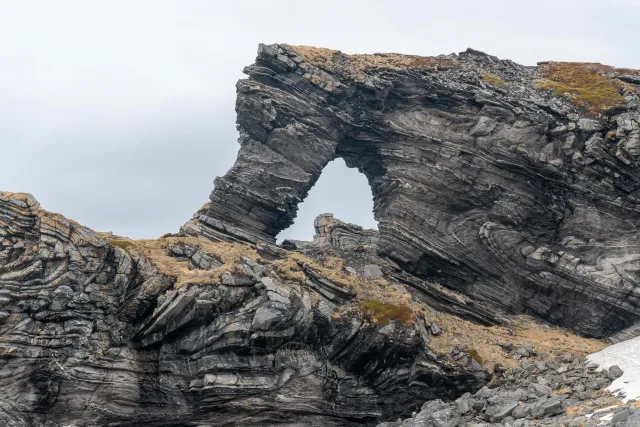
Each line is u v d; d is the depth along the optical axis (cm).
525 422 8362
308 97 11769
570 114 11619
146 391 9062
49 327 8825
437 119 12075
